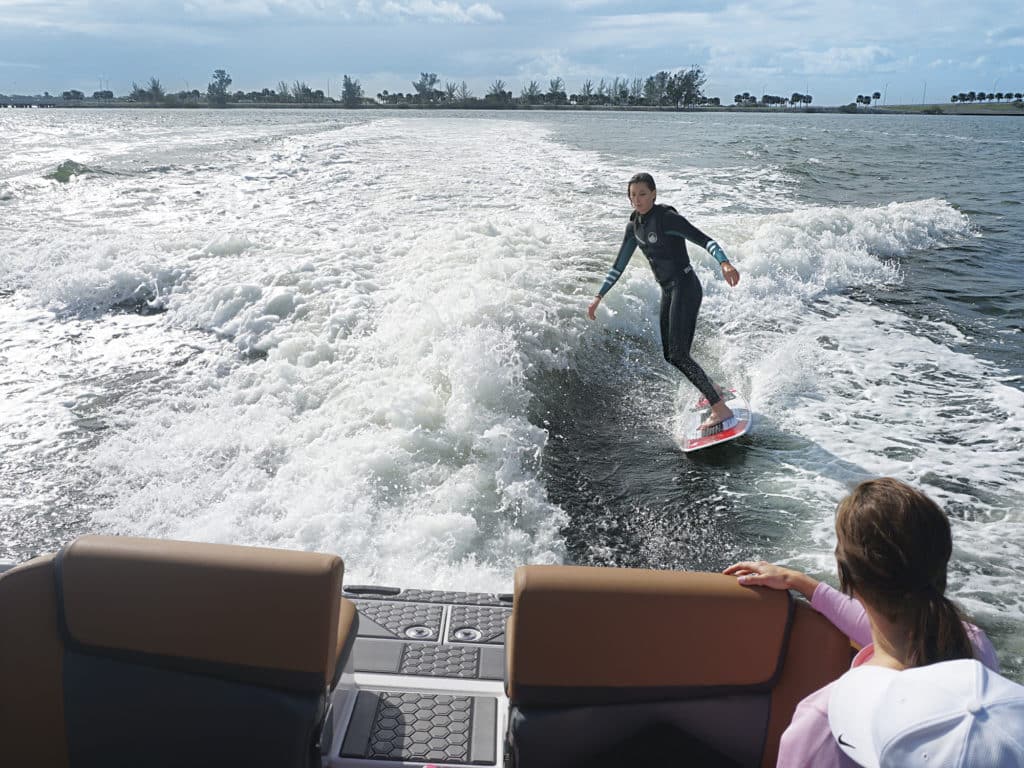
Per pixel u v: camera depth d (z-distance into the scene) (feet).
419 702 7.77
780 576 5.67
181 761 5.96
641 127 134.00
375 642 8.63
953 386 21.09
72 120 165.27
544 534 13.93
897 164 77.00
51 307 24.90
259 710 5.75
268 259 27.30
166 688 5.81
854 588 4.28
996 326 26.13
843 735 3.96
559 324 21.97
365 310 22.39
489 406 17.63
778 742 5.81
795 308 27.14
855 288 29.91
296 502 14.29
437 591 9.76
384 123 129.18
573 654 5.69
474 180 50.80
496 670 8.28
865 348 23.72
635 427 18.60
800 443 17.88
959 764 3.29
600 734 5.83
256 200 42.06
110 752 5.98
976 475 16.42
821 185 56.80
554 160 65.51
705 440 17.54
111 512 14.17
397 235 31.60
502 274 24.72
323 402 17.84
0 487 14.97
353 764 7.04
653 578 5.69
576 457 16.99
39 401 18.62
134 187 46.50
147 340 22.54
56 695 5.89
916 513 4.09
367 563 12.71
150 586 5.68
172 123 137.28
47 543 13.37
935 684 3.55
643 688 5.77
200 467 15.64
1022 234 40.65
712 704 5.77
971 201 52.08
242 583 5.62
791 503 15.38
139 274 26.17
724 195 48.80
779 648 5.67
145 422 17.56
